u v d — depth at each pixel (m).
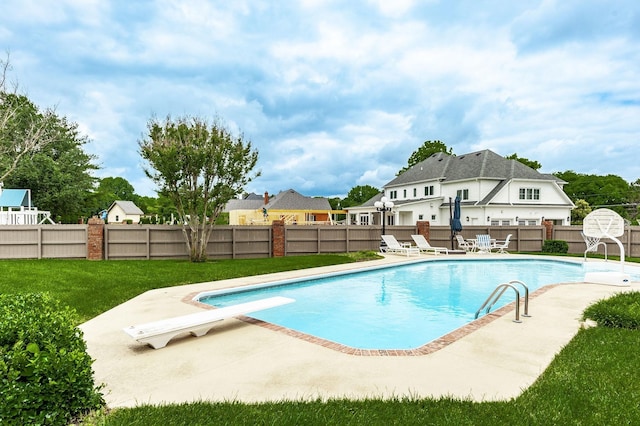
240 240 17.73
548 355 4.81
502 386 3.88
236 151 14.97
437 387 3.86
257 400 3.55
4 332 3.12
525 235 22.55
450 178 32.84
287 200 47.56
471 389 3.81
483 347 5.12
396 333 7.14
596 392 3.62
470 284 12.51
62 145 30.88
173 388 3.86
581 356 4.60
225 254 17.41
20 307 3.81
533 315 6.88
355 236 20.56
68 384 3.00
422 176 36.28
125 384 3.96
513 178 28.88
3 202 20.41
